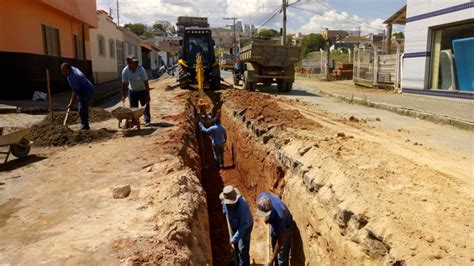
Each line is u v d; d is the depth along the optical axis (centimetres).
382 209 440
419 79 1708
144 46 4981
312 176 618
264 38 2359
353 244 450
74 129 942
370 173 560
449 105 1358
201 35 1880
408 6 1761
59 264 359
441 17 1534
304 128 926
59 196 528
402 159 642
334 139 786
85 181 586
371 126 1019
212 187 1090
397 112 1288
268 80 2034
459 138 878
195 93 1767
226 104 1515
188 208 476
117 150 759
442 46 1584
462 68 1473
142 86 989
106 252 377
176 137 855
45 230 428
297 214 655
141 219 452
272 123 985
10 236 414
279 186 789
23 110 1165
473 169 609
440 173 570
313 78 3419
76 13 1870
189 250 399
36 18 1511
